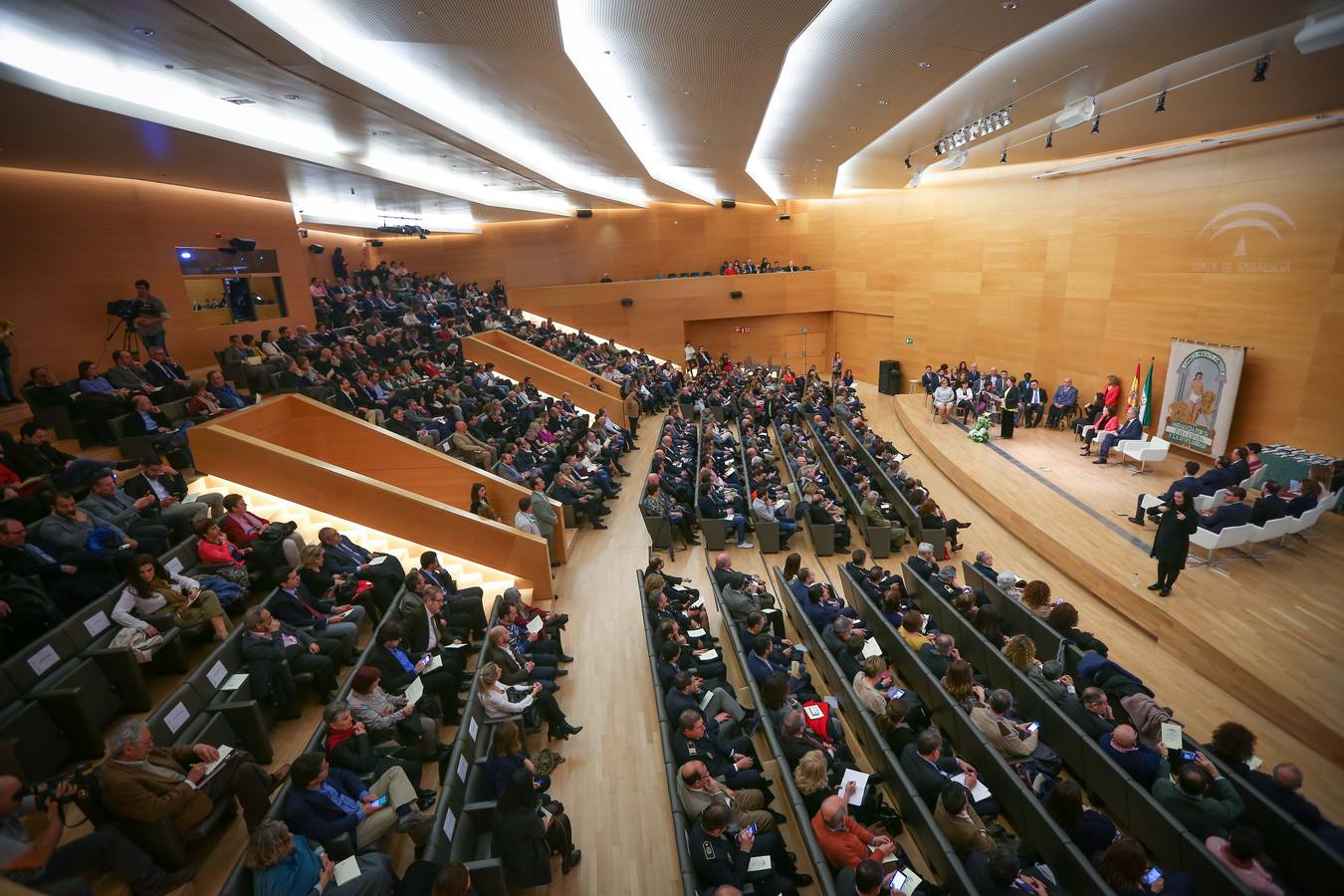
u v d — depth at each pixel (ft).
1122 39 24.80
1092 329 51.98
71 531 19.56
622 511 42.55
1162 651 26.53
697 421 67.51
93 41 19.49
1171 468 43.60
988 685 22.58
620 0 21.12
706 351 92.99
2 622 16.43
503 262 89.76
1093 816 14.94
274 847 12.50
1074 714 18.78
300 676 19.53
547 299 85.92
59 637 16.90
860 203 84.74
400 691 19.61
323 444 34.22
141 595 18.74
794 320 93.71
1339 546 31.37
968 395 60.75
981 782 18.03
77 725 15.52
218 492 27.66
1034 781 17.43
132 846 13.37
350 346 45.85
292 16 20.83
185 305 39.19
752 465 43.62
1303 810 15.23
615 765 20.31
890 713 17.85
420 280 74.49
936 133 43.50
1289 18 22.52
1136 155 45.70
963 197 66.64
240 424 30.07
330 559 24.81
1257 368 39.29
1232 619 25.81
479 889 13.62
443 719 20.81
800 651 23.71
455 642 23.00
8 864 11.06
